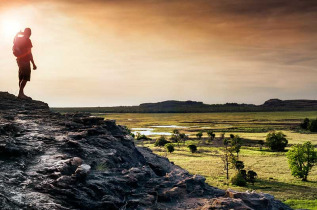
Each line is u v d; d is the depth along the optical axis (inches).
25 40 606.2
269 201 343.9
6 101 590.6
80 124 511.8
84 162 380.8
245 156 4515.3
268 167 3634.4
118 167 411.5
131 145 498.9
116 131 534.3
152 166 472.1
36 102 641.0
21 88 635.5
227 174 3041.3
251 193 362.3
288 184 2731.3
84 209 294.5
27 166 340.5
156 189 367.2
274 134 5246.1
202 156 4562.0
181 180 406.6
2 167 324.5
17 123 460.8
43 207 271.0
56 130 463.8
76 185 318.3
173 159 4212.6
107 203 305.7
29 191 294.0
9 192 282.4
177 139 6481.3
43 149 387.2
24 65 619.8
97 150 422.3
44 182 311.6
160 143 5708.7
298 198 2215.8
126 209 317.1
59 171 334.3
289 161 3065.9
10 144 370.9
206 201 350.6
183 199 354.6
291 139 6535.4
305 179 2942.9
